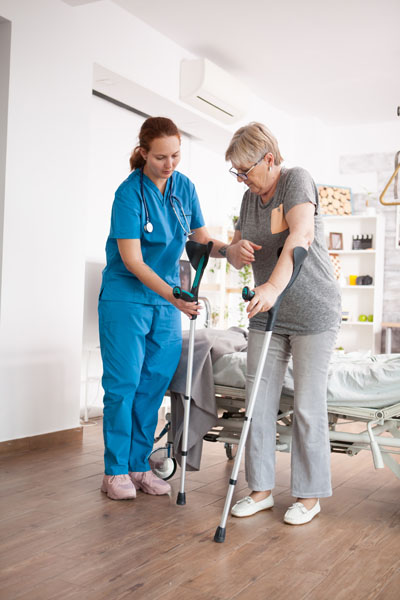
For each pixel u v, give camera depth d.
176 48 4.38
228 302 5.96
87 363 4.02
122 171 4.55
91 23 3.55
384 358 2.62
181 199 2.38
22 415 3.12
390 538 1.93
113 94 4.20
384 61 4.73
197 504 2.23
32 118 3.15
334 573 1.64
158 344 2.36
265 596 1.49
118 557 1.71
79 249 3.43
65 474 2.61
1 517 2.03
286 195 2.01
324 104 5.78
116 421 2.28
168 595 1.48
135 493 2.27
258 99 5.59
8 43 3.03
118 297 2.28
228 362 2.41
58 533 1.89
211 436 2.51
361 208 6.33
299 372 2.08
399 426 2.28
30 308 3.15
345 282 6.17
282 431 2.40
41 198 3.20
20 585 1.53
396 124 6.25
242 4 3.83
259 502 2.14
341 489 2.51
